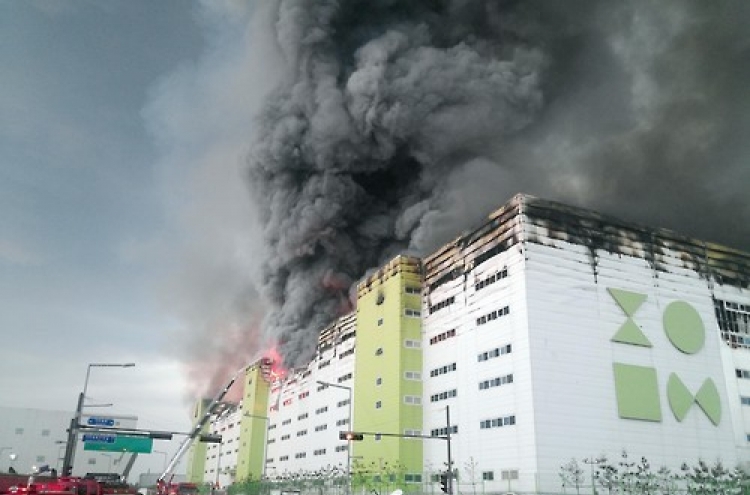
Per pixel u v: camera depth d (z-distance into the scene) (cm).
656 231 6825
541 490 5350
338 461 8931
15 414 10256
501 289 6366
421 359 7719
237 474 13038
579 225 6438
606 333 6112
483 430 6266
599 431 5719
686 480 5850
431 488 6931
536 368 5728
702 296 6775
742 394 6581
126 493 4600
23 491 2991
